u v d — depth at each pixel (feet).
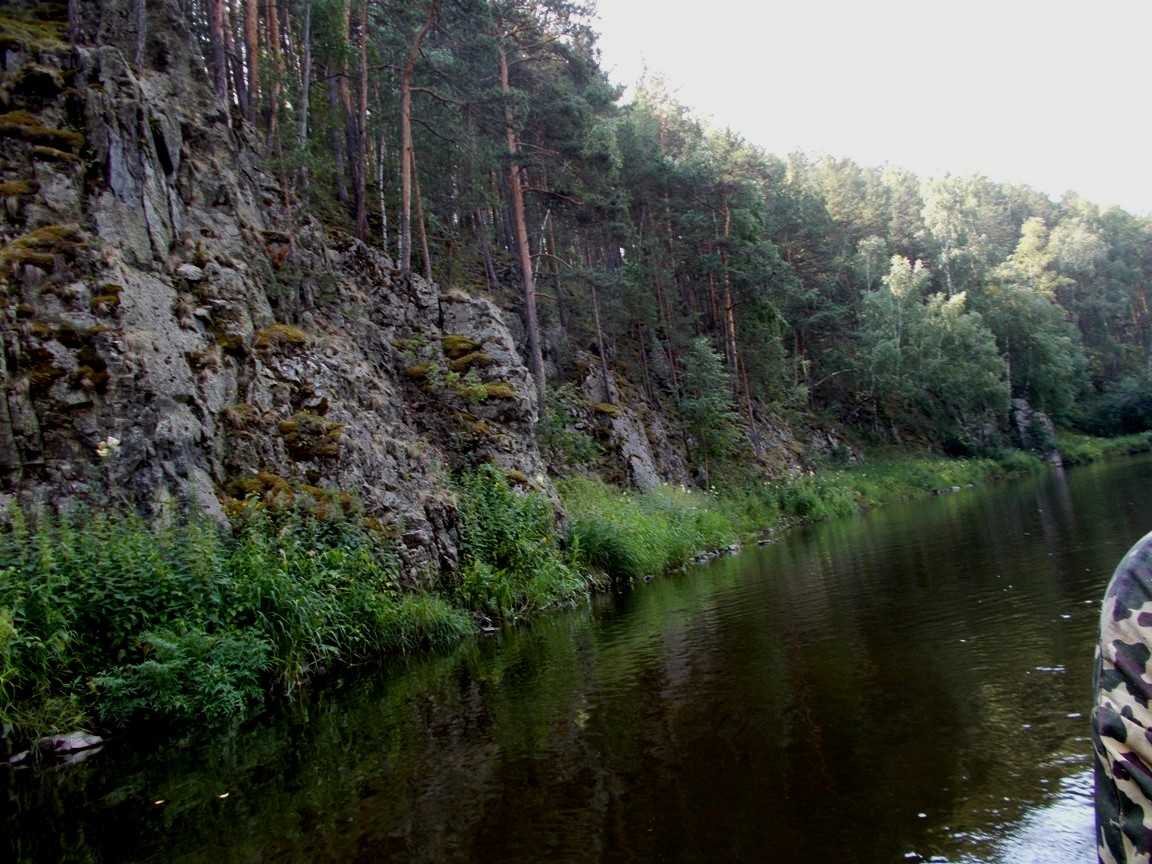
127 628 24.04
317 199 69.92
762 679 23.02
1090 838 11.73
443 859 13.51
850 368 148.36
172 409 32.60
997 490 108.47
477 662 29.73
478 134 77.87
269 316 41.91
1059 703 17.93
